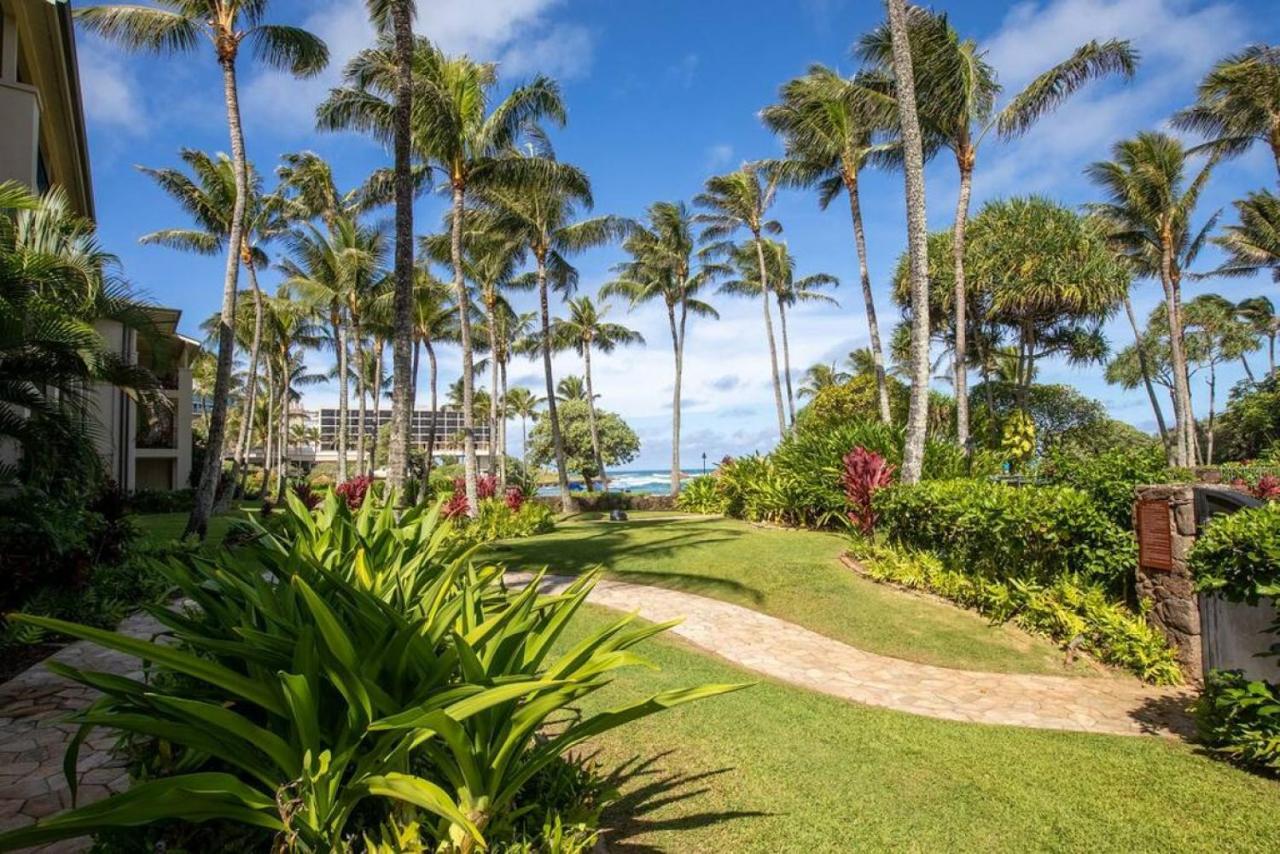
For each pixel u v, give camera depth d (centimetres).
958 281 1797
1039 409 3103
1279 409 2922
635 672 593
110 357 789
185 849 196
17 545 689
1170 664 602
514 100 1617
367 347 4722
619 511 2277
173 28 1416
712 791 370
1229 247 2759
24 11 1070
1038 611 713
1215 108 2103
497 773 209
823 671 648
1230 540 425
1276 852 319
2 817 327
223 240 2294
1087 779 398
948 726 493
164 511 2494
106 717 170
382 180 1811
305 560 251
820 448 1466
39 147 1468
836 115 2006
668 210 3225
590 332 3556
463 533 1319
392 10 1143
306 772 180
